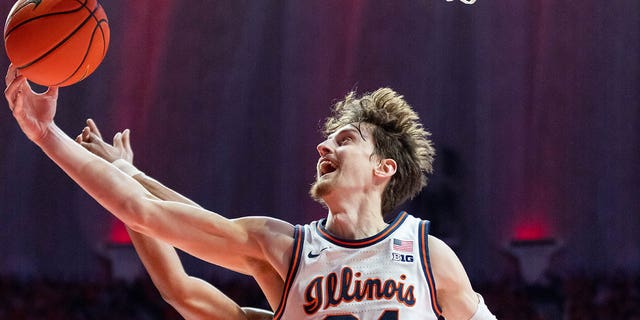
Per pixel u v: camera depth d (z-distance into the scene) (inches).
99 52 82.7
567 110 301.7
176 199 88.6
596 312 268.5
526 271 291.9
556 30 304.8
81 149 80.6
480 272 294.8
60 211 310.3
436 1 312.3
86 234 308.3
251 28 318.7
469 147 304.0
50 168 312.3
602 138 298.5
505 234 297.0
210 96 316.8
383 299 76.8
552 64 304.2
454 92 308.0
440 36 311.1
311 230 82.9
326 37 317.4
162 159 313.9
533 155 301.3
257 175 314.3
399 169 88.0
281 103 315.6
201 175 314.5
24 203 309.7
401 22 314.2
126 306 278.4
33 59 77.3
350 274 78.2
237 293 275.4
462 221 298.2
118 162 92.1
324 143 86.1
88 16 80.7
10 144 311.9
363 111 88.5
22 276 303.3
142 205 79.6
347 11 317.7
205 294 92.9
